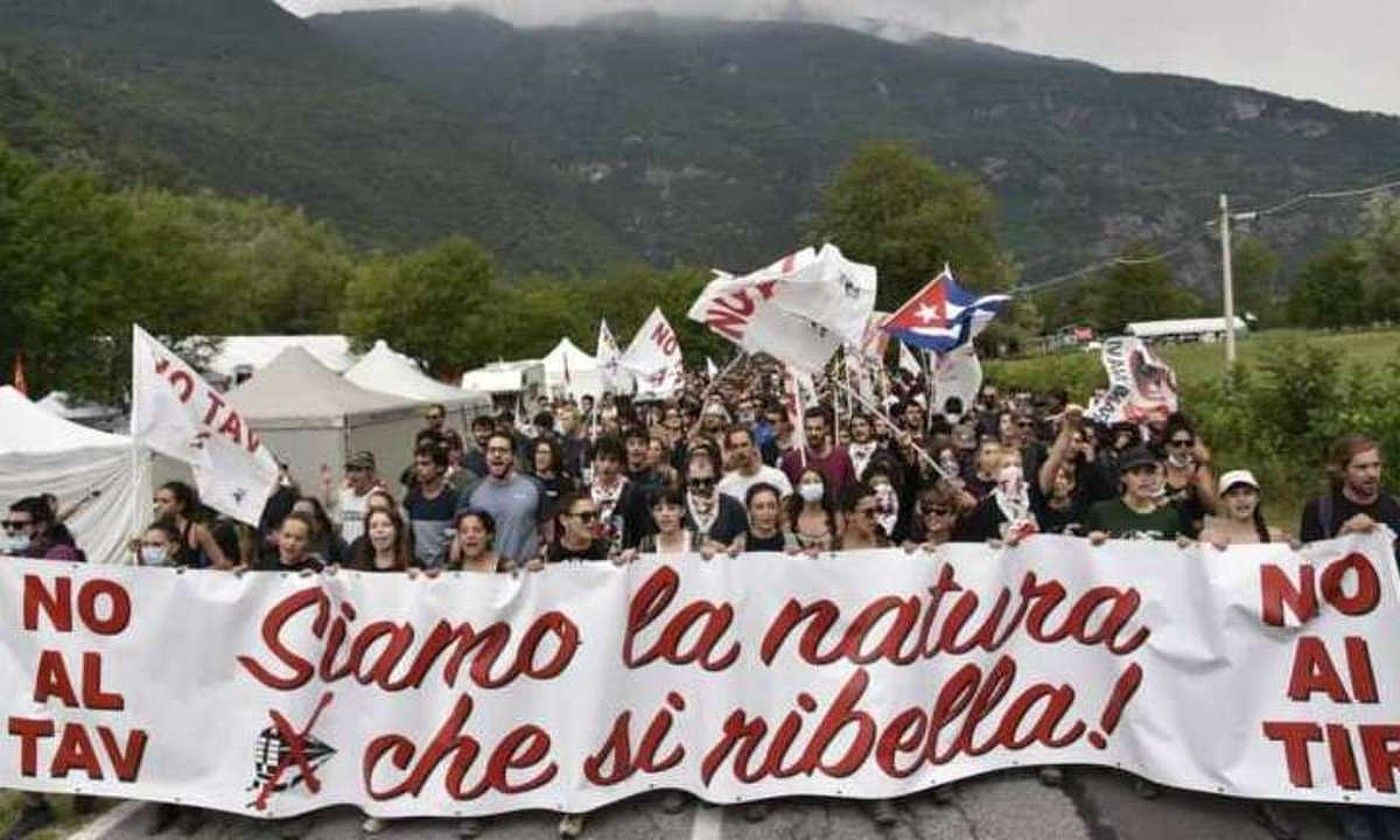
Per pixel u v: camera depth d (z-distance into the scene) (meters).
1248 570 5.43
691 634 5.74
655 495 6.68
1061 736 5.71
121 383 32.97
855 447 10.14
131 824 5.85
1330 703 5.25
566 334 72.06
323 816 5.85
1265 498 13.60
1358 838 5.10
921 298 10.73
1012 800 5.57
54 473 12.40
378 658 5.77
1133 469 6.04
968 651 5.74
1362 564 5.25
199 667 5.83
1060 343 89.56
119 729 5.84
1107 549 5.69
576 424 13.98
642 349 22.48
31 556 7.07
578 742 5.62
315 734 5.74
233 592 5.86
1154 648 5.57
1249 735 5.35
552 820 5.68
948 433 11.55
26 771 5.87
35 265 29.70
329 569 5.86
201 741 5.80
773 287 8.56
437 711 5.72
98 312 31.34
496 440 7.37
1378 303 69.06
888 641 5.69
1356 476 5.41
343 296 85.38
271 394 18.16
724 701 5.70
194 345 41.72
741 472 7.82
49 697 5.89
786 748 5.64
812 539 6.62
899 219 68.56
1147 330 100.19
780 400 16.12
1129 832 5.19
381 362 23.98
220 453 8.03
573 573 5.75
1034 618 5.77
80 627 5.90
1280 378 13.59
